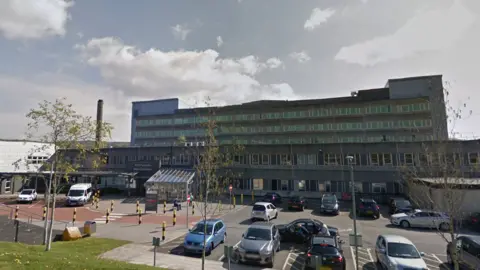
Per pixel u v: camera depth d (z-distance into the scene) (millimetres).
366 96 69562
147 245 18234
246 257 14789
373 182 42781
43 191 51312
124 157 55469
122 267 12055
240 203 38594
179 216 29078
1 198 43156
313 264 13000
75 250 15992
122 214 30250
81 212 31547
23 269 10586
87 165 53750
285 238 20016
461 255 12930
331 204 31406
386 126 62250
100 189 49062
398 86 63625
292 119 69938
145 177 47719
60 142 16203
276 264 15328
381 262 14664
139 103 87188
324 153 46344
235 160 50469
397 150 42688
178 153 51719
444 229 23562
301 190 45906
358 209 30750
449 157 12578
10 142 50219
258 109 72688
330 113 67250
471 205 25672
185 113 79062
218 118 74875
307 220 20641
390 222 27109
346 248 18672
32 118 15805
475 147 36188
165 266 14156
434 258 16594
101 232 21828
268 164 48844
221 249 17703
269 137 70812
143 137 82438
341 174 44406
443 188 11148
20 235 20375
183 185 39938
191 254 16578
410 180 21578
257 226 16734
